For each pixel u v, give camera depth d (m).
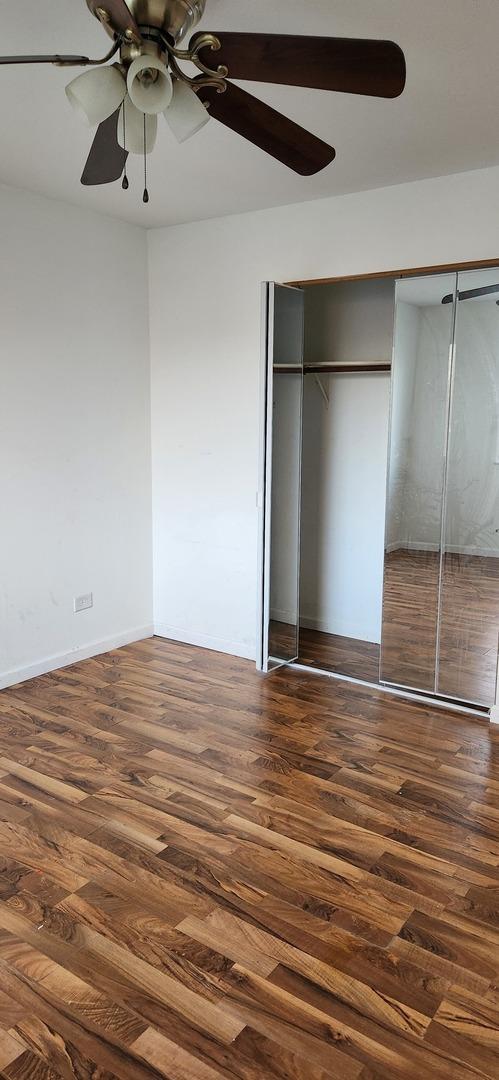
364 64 1.48
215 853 2.22
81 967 1.76
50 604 3.74
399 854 2.22
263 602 3.69
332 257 3.47
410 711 3.30
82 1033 1.58
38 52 2.13
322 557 4.50
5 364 3.34
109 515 4.04
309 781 2.65
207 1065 1.50
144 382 4.18
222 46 1.46
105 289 3.83
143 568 4.34
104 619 4.10
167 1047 1.55
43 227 3.44
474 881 2.10
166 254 4.03
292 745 2.94
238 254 3.76
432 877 2.11
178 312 4.03
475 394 3.12
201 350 3.96
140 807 2.47
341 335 4.26
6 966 1.76
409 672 3.50
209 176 3.12
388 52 1.43
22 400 3.44
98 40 2.07
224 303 3.84
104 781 2.64
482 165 2.97
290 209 3.56
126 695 3.46
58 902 1.99
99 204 3.57
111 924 1.91
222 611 4.12
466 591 3.27
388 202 3.27
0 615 3.47
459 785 2.63
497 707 3.17
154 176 3.13
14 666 3.58
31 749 2.89
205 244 3.87
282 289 3.46
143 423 4.21
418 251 3.23
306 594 4.62
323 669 3.83
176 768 2.74
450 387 3.19
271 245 3.65
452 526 3.27
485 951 1.83
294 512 3.81
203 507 4.09
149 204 3.56
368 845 2.27
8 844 2.26
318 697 3.46
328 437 4.35
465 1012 1.64
